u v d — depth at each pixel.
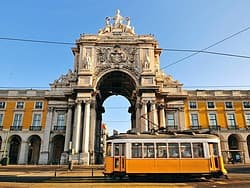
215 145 9.97
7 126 24.72
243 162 23.64
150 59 23.58
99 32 24.98
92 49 23.77
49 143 22.94
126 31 25.06
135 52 23.94
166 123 23.80
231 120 25.12
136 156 9.70
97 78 22.75
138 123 21.38
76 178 10.12
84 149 20.02
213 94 25.97
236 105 25.73
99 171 14.23
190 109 25.12
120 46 24.03
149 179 9.63
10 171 14.41
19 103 25.62
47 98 24.41
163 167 9.52
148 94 21.73
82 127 21.22
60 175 11.67
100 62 23.41
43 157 22.38
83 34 24.55
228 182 8.45
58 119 23.88
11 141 25.69
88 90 21.75
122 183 8.32
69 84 24.45
